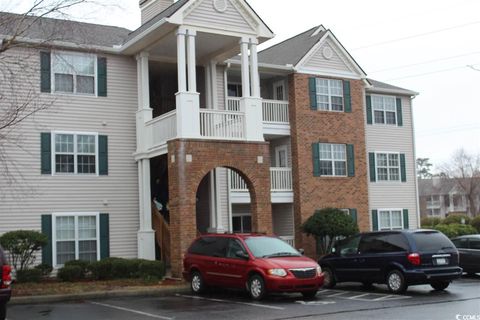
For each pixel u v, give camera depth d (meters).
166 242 21.97
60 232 21.16
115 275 19.48
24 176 20.69
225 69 24.47
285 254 15.91
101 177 22.09
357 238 17.61
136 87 23.14
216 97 23.55
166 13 21.14
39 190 20.91
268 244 16.12
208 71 23.72
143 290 16.86
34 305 14.92
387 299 14.98
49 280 19.16
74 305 14.80
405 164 31.30
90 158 22.00
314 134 26.52
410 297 15.33
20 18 17.17
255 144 21.41
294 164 26.06
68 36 21.23
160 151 21.41
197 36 21.28
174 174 20.00
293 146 26.11
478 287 17.84
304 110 26.34
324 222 24.30
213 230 22.55
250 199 22.61
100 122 22.28
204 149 20.31
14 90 20.02
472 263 20.95
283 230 26.72
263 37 22.06
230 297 15.96
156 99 25.53
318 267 15.51
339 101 27.62
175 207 19.91
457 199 90.62
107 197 22.12
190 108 20.28
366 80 29.09
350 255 17.53
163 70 24.89
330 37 27.55
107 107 22.48
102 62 22.50
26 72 19.05
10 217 20.36
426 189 96.31
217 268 16.25
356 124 27.94
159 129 21.59
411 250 16.00
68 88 21.80
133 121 22.97
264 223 21.19
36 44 17.55
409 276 15.88
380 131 30.61
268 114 25.91
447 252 16.38
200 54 23.58
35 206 20.80
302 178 25.88
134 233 22.53
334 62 27.64
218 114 20.98
